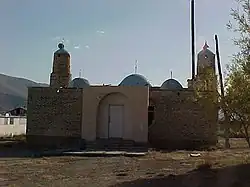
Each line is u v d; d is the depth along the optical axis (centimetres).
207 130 3300
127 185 1533
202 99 1752
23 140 3966
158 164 2188
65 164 2228
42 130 3500
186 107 3347
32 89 3553
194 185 1493
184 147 3309
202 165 1902
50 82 3894
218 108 1688
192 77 3556
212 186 1464
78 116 3428
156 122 3391
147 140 3209
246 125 1598
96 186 1523
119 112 3309
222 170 1770
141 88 3244
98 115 3331
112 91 3291
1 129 4912
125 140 3206
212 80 1756
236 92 1559
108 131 3316
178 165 2125
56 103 3491
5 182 1630
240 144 3684
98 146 3125
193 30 3816
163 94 3397
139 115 3228
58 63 3875
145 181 1609
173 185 1509
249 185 1445
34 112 3531
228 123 1633
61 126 3459
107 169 2009
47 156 2658
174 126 3359
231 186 1448
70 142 3412
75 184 1573
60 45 3956
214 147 3247
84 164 2223
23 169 2027
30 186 1539
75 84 4103
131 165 2164
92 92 3322
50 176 1788
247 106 1547
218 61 3145
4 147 3350
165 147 3306
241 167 1825
